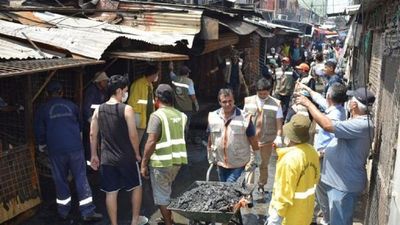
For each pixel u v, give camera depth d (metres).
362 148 4.64
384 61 5.29
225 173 5.62
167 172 5.50
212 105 13.99
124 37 7.67
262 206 6.66
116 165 5.42
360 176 4.71
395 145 3.87
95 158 5.62
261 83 6.48
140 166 6.05
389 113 4.41
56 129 5.84
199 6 10.76
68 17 8.79
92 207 6.06
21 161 5.96
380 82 5.54
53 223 6.00
